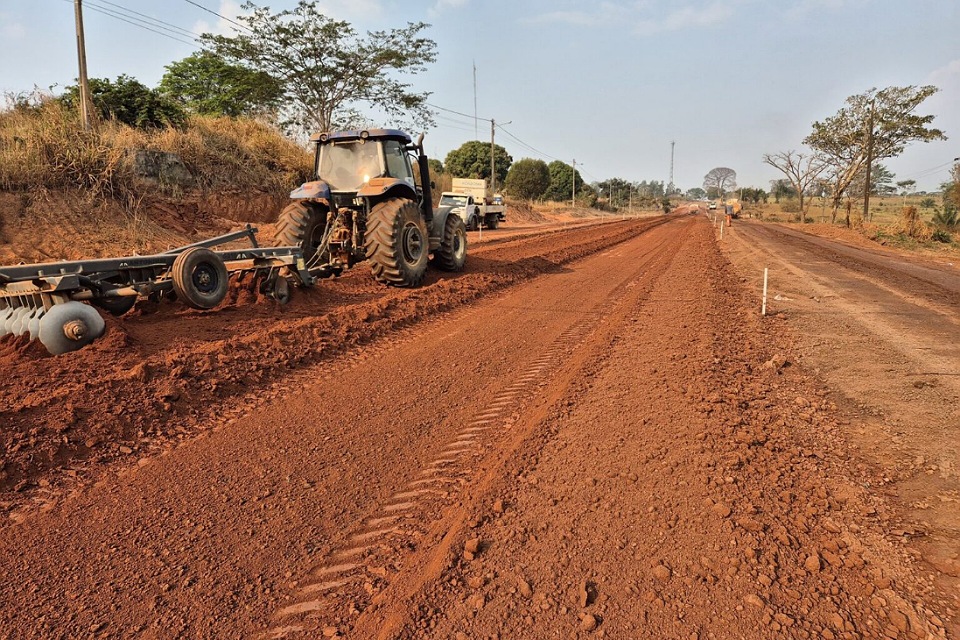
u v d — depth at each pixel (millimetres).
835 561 2676
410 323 7605
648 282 11688
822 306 9008
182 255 6422
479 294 9781
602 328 7453
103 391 4391
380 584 2607
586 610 2404
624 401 4715
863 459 3709
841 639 2225
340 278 10141
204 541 2922
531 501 3266
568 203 73125
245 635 2320
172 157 15992
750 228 36188
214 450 3895
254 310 7277
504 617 2379
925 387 5027
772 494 3258
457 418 4473
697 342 6504
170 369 4938
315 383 5203
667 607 2406
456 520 3092
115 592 2555
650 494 3285
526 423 4344
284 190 19328
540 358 6102
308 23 26672
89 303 5898
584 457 3764
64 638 2295
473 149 66562
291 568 2725
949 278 12633
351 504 3271
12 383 4500
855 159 41531
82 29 14297
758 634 2248
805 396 4855
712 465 3557
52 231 11875
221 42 26141
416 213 9992
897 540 2842
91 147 13781
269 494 3361
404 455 3855
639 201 109375
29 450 3637
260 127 21391
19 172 12289
